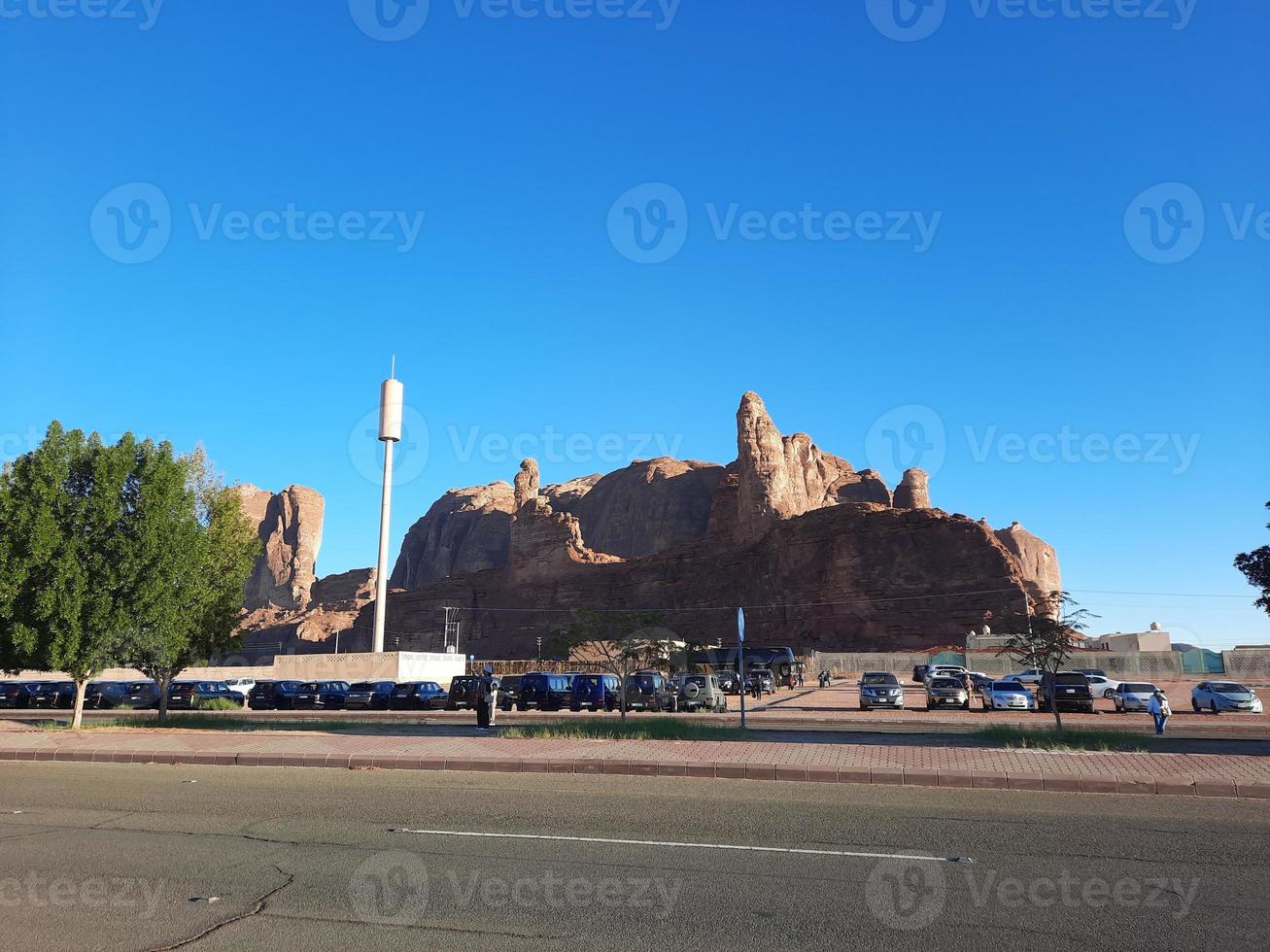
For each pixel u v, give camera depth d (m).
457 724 28.59
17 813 11.15
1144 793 12.32
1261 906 6.74
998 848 8.68
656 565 165.12
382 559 87.69
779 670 66.94
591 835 9.34
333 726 27.02
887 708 39.41
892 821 10.11
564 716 34.62
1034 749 16.47
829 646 127.00
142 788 13.41
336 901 6.97
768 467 168.62
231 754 17.20
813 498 198.75
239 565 37.06
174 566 27.08
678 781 13.80
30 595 25.31
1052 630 23.45
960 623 121.06
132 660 32.84
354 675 66.69
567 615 168.88
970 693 43.09
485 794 12.41
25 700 52.59
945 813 10.62
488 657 169.88
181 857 8.51
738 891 7.20
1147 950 5.79
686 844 8.90
